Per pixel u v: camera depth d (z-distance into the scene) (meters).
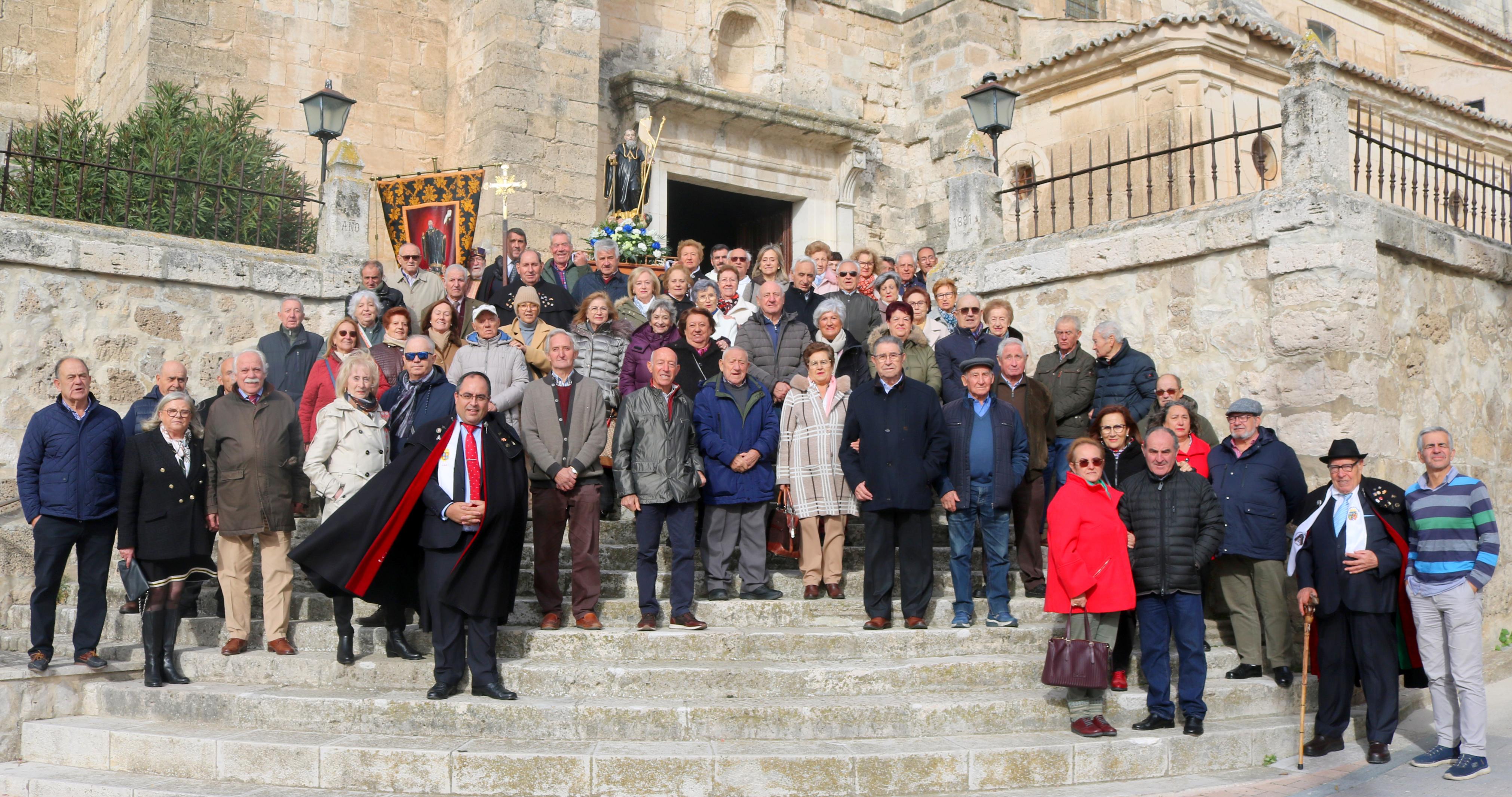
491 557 6.58
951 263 11.21
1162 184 15.30
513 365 8.14
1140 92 15.75
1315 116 8.72
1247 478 7.64
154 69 14.16
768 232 19.81
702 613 7.63
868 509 7.50
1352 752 7.01
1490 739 7.21
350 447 7.23
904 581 7.54
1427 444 6.82
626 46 17.27
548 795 5.89
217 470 7.24
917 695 6.77
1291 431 8.60
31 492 7.02
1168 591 6.71
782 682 6.73
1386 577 6.80
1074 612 6.55
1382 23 23.30
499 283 10.68
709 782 5.90
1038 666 7.10
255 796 5.90
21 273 9.02
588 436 7.41
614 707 6.33
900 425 7.49
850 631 7.37
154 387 9.42
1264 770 6.60
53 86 16.77
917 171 19.73
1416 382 8.92
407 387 7.74
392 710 6.45
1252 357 8.94
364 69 15.73
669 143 17.41
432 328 8.88
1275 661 7.50
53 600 7.05
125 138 11.87
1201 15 14.95
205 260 9.74
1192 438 8.05
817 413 8.01
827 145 18.92
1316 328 8.48
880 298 10.93
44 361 9.07
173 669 7.09
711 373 8.65
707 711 6.33
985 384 7.75
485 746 6.11
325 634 7.52
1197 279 9.33
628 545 8.82
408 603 7.09
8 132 12.96
